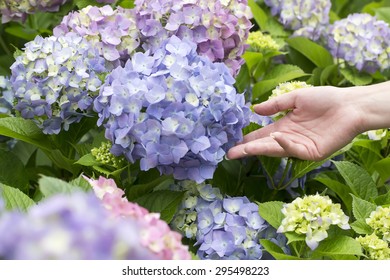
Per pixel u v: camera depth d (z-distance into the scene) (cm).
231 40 141
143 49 143
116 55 139
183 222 131
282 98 136
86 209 92
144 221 102
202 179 126
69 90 134
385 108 132
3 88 144
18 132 137
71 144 139
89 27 140
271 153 132
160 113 124
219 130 127
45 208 91
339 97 134
